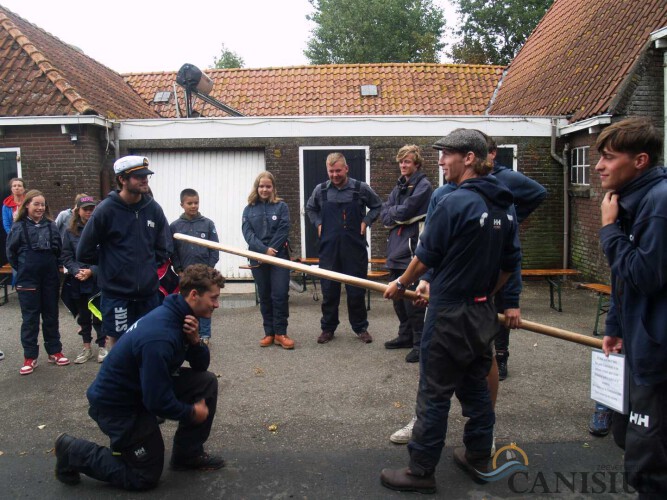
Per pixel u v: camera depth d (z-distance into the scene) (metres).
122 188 4.07
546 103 10.38
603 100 8.40
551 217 9.83
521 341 6.09
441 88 13.45
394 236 5.54
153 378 2.95
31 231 5.16
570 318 7.14
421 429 3.06
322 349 5.84
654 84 8.12
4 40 9.91
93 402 3.09
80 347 6.05
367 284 3.54
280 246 5.84
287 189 9.60
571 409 4.23
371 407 4.31
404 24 31.66
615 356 2.69
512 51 27.17
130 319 4.18
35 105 8.90
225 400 4.48
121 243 4.06
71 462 3.17
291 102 12.87
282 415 4.18
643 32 8.80
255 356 5.62
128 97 12.33
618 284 2.51
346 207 5.85
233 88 13.47
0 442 3.80
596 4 11.66
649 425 2.31
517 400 4.41
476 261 2.93
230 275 9.89
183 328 3.13
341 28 31.02
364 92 13.06
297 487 3.19
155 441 3.12
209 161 9.77
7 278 8.30
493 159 4.26
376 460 3.50
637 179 2.42
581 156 9.36
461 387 3.21
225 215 9.82
